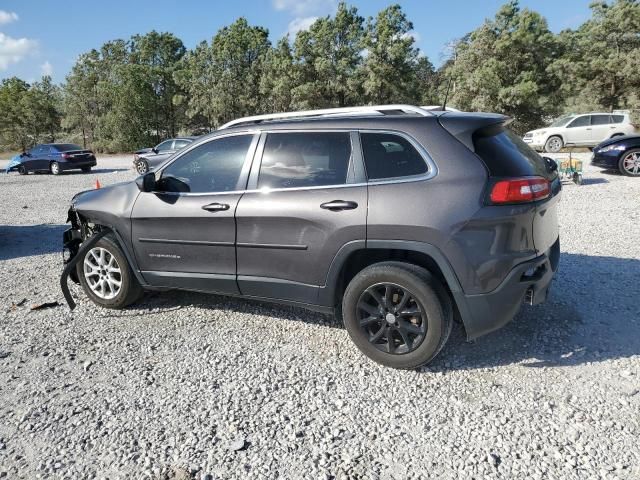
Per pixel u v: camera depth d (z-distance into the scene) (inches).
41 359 144.0
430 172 122.7
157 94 2269.9
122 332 161.6
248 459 98.5
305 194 135.4
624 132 796.6
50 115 2358.5
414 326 127.4
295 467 95.8
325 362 137.7
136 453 101.0
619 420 106.0
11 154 2322.8
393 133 128.7
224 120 2044.8
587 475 90.3
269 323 165.0
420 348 126.3
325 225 131.6
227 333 158.2
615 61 1353.3
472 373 128.8
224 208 147.1
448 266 119.9
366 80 1653.5
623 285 184.2
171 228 158.1
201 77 2016.5
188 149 159.8
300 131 141.2
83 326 167.5
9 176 879.1
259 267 146.0
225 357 142.2
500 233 117.7
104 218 171.3
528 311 164.2
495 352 139.0
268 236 141.6
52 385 129.1
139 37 2511.1
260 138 147.2
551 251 137.7
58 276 229.3
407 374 129.6
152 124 2217.0
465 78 1365.7
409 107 136.9
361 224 126.7
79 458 100.1
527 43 1346.0
